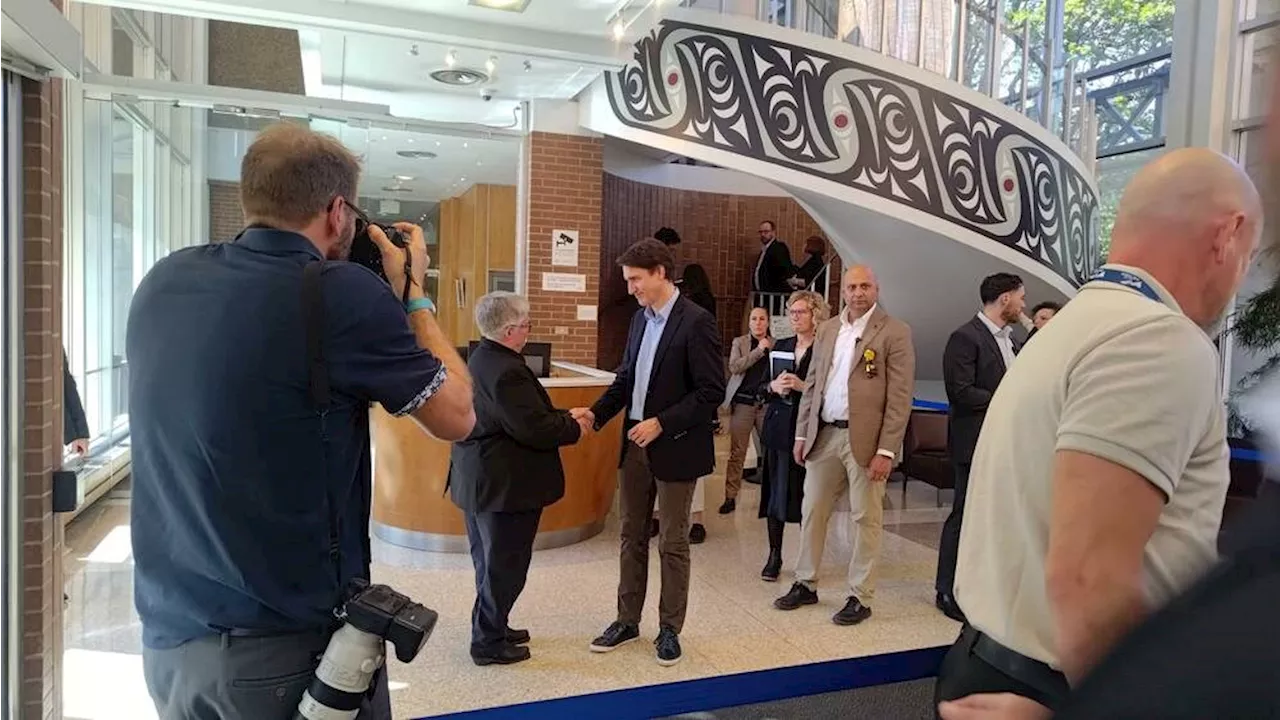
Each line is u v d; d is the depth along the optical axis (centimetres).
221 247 138
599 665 313
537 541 461
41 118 205
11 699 202
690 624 357
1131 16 905
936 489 649
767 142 581
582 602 382
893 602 390
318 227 142
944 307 712
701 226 1062
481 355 296
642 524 325
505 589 307
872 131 588
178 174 554
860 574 365
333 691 130
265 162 137
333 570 136
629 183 988
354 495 141
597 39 550
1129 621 54
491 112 721
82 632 335
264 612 130
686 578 316
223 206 529
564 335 696
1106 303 116
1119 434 104
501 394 289
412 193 677
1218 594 44
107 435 546
